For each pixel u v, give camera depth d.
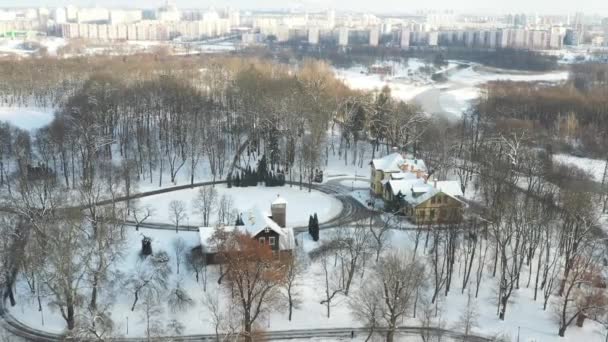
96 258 140.12
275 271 128.88
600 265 151.25
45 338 121.81
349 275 136.62
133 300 132.25
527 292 142.62
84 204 171.75
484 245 159.50
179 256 147.75
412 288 126.88
